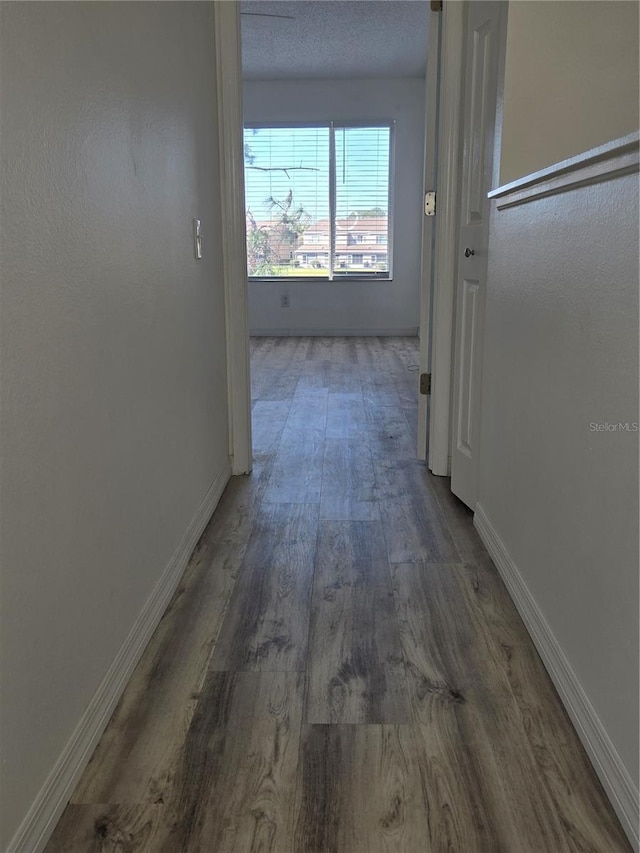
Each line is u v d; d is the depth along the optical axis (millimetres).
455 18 2400
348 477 2795
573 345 1312
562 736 1276
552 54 1866
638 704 1014
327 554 2082
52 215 1057
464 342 2400
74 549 1154
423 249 2807
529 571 1635
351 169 6809
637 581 1016
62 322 1097
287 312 7211
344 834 1065
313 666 1513
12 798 940
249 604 1786
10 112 923
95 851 1037
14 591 938
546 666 1473
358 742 1269
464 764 1210
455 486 2525
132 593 1486
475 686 1434
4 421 907
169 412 1800
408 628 1665
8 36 919
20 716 962
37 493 1008
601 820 1085
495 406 1989
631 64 1865
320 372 5184
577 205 1285
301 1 4500
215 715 1349
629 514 1044
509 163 1924
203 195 2246
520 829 1071
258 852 1035
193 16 2090
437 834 1064
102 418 1286
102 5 1284
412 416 3822
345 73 6375
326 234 6988
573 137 1921
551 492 1453
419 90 6594
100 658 1289
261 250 7066
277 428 3578
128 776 1186
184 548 1971
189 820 1094
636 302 1020
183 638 1625
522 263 1690
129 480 1457
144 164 1559
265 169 6832
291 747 1257
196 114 2131
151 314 1618
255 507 2465
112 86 1339
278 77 6496
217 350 2510
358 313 7180
